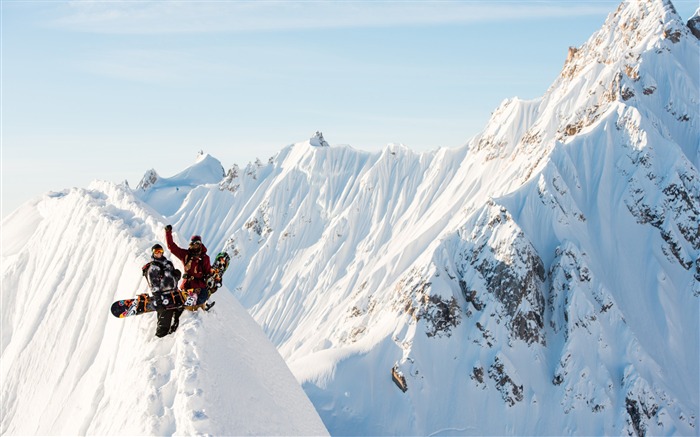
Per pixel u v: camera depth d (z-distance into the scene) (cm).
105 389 1105
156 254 1105
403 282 14188
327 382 11975
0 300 1733
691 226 14550
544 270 13875
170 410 911
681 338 12850
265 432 992
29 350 1452
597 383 11588
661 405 11200
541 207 15000
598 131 16875
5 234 2019
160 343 1059
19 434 1262
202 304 1145
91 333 1284
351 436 10825
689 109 17512
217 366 1032
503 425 11194
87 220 1620
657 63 18712
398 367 11912
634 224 14988
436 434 10900
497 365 11919
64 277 1569
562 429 11088
